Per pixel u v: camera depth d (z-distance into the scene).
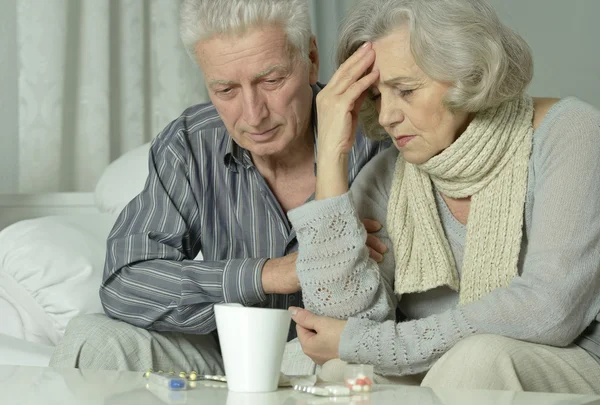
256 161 1.97
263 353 1.16
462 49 1.50
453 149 1.58
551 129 1.58
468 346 1.33
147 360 1.79
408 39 1.54
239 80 1.73
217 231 1.98
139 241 1.89
